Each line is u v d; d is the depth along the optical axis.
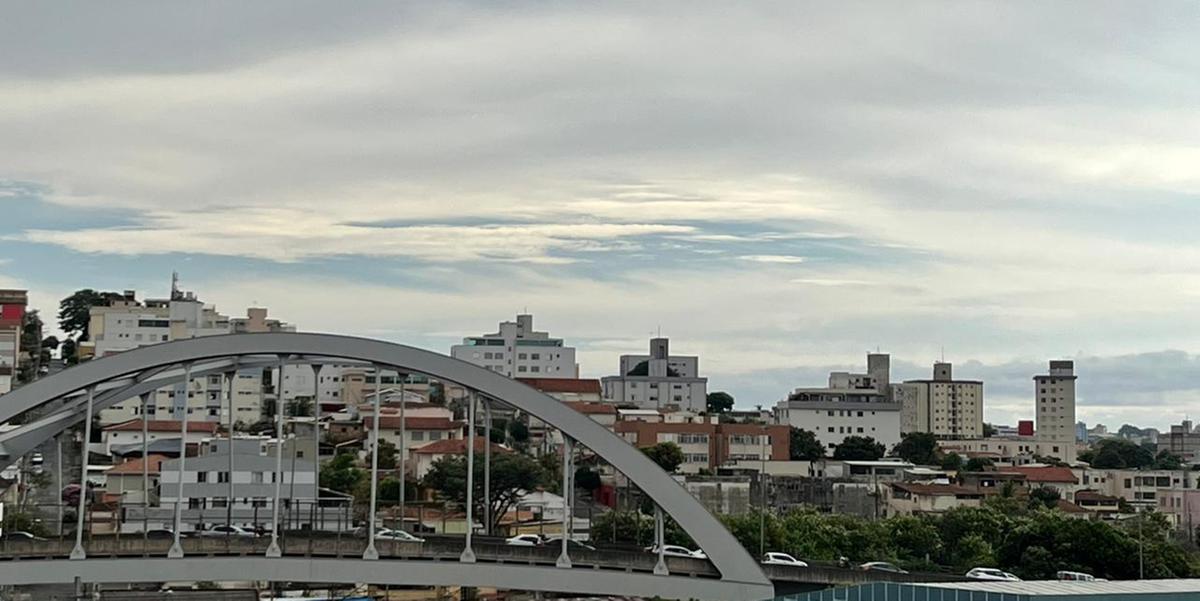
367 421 144.12
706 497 129.50
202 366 55.41
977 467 182.62
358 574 52.12
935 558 99.62
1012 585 49.06
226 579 51.44
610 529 100.19
